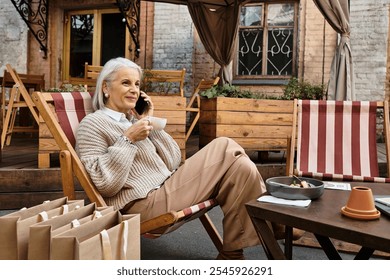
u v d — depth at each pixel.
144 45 8.27
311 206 1.42
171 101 3.85
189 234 2.80
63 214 1.35
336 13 4.73
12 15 8.55
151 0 6.82
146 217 1.97
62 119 2.12
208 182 1.97
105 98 2.17
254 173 1.96
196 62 8.04
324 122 2.76
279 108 4.20
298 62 7.61
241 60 8.02
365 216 1.25
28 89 6.55
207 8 6.55
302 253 2.39
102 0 8.27
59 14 8.59
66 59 8.72
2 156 4.34
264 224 1.40
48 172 3.32
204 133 4.33
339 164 2.66
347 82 4.71
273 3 7.80
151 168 2.11
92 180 1.91
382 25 7.14
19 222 1.23
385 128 2.71
